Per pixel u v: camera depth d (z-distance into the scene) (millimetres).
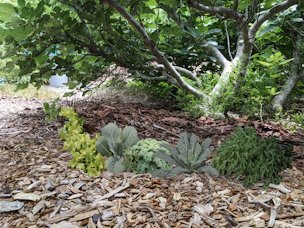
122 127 3311
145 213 1892
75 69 3965
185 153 2340
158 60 3936
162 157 2326
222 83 4094
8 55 3193
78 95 5449
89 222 1829
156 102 4797
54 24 3295
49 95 5527
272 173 2236
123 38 3863
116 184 2174
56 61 3707
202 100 4074
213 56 4855
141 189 2107
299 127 3830
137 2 3428
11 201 2037
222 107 4000
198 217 1851
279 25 4297
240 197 2041
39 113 4066
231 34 5023
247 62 3988
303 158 2678
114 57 3994
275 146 2449
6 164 2525
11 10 2957
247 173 2287
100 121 3492
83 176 2277
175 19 3883
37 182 2223
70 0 3295
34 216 1914
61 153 2688
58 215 1898
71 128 2949
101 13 3387
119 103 4539
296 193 2090
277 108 4211
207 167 2287
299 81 4730
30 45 3240
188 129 3420
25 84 3668
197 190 2096
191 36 4332
